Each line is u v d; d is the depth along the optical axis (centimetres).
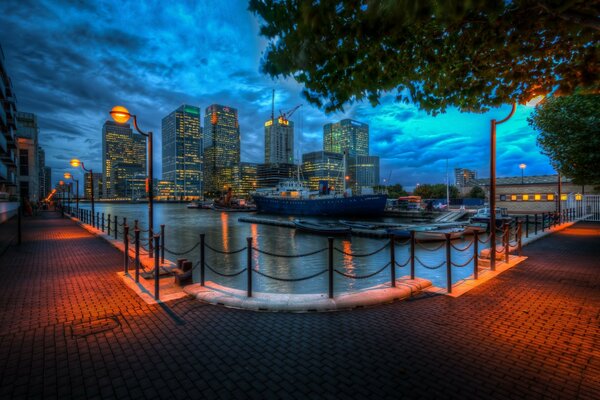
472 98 521
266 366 357
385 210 5697
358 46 368
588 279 750
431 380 324
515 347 399
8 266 918
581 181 1652
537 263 938
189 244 2314
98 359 373
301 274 1295
